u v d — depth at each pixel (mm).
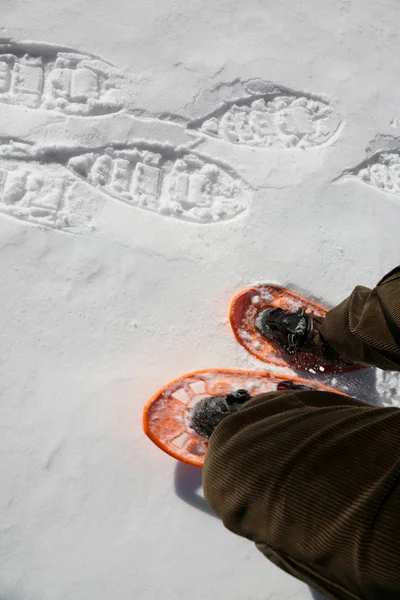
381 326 1348
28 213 1887
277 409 1015
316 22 2535
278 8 2514
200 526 1656
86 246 1903
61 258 1871
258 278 2006
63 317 1804
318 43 2492
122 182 2021
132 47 2240
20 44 2115
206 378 1780
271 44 2422
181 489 1680
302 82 2383
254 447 911
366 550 699
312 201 2178
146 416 1672
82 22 2221
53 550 1559
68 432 1672
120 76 2176
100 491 1633
